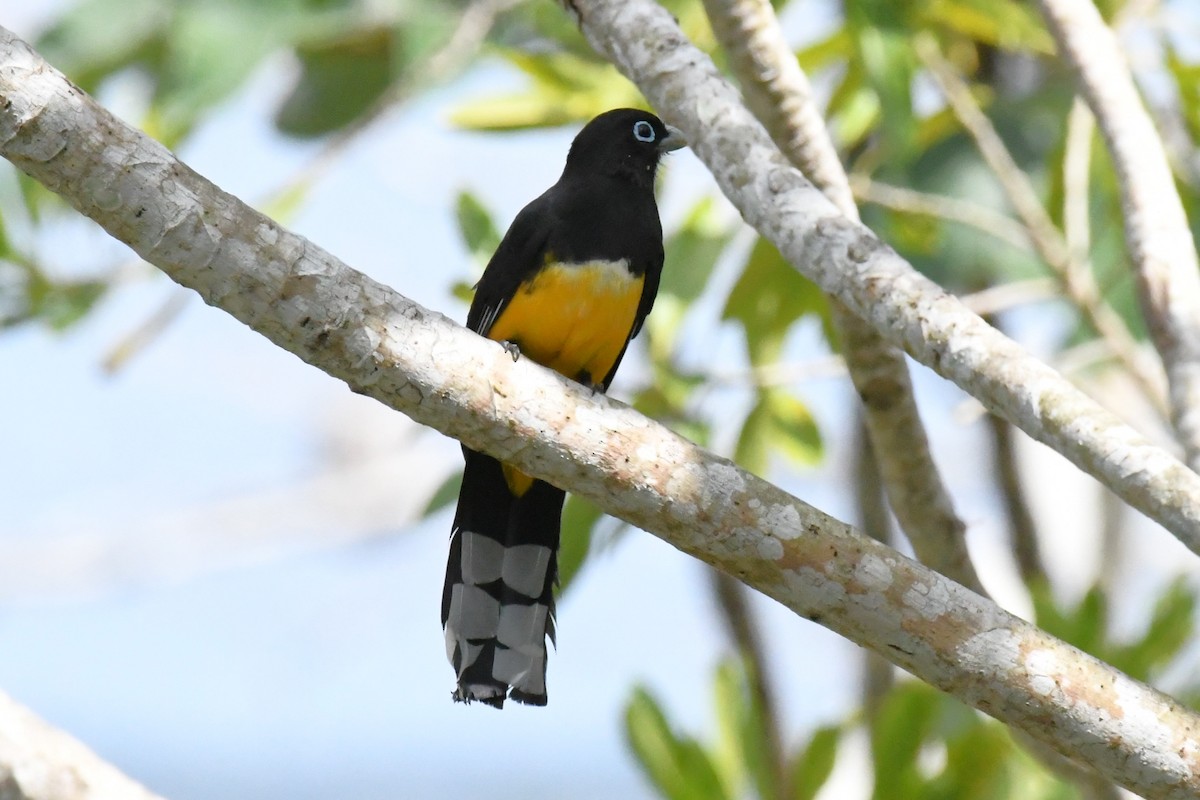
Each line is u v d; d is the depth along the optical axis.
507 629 9.08
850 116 12.26
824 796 11.62
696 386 11.23
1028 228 11.09
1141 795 6.77
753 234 12.09
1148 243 8.55
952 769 10.50
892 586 6.79
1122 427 6.78
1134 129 8.85
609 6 9.00
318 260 6.56
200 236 6.36
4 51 6.15
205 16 11.53
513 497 9.23
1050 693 6.68
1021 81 13.47
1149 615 10.79
